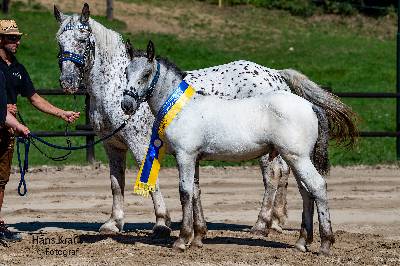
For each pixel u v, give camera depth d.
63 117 13.47
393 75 43.34
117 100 13.36
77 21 13.25
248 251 12.29
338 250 12.40
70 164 22.91
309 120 11.51
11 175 21.09
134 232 14.11
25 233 13.98
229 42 47.84
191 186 11.98
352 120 11.96
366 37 53.00
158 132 12.09
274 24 53.09
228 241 13.22
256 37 49.47
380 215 16.16
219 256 11.88
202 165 23.56
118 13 49.44
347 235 13.91
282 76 13.84
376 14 57.75
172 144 11.94
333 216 16.03
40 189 19.14
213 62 43.44
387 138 29.78
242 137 11.69
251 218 15.77
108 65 13.46
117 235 13.73
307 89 12.15
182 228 12.20
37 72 37.06
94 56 13.38
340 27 54.72
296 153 11.48
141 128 13.33
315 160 11.88
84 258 11.78
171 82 12.01
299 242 12.17
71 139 27.05
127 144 13.41
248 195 18.62
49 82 35.16
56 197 18.14
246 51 46.53
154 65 11.93
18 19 46.00
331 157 25.55
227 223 15.23
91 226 14.85
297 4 57.31
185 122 11.84
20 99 32.81
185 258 11.74
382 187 19.95
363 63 45.78
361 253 12.20
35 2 49.31
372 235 13.95
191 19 51.09
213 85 13.66
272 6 56.88
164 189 19.34
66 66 13.09
